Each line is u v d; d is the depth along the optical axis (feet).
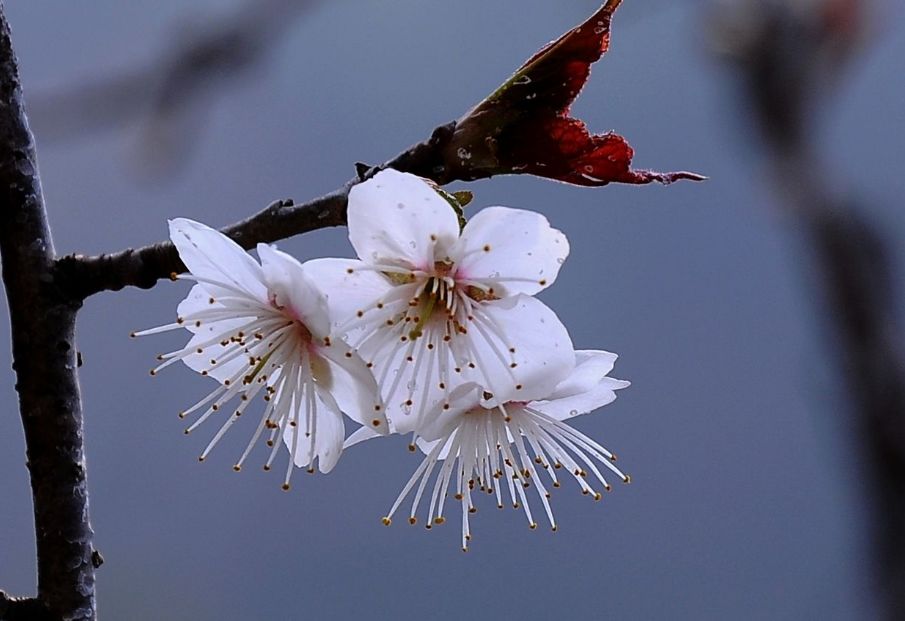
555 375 2.39
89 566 2.35
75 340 2.36
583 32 2.35
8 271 2.35
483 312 2.39
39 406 2.35
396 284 2.39
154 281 2.36
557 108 2.36
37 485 2.35
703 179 2.36
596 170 2.36
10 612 2.34
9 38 2.36
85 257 2.36
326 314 2.37
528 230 2.38
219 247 2.37
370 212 2.37
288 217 2.37
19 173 2.36
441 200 2.36
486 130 2.36
